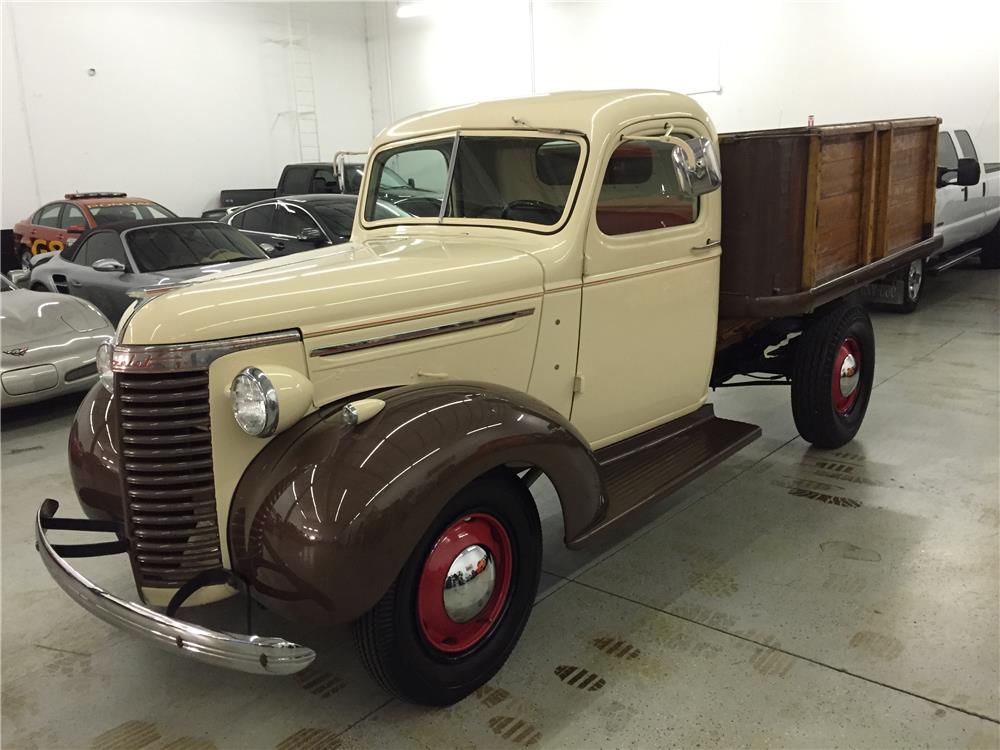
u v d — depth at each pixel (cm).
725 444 334
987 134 992
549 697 239
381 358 236
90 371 540
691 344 344
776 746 214
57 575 213
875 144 385
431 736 224
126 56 1338
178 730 233
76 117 1290
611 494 285
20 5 1207
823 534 336
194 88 1436
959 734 216
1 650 279
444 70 1589
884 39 1051
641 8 1275
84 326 550
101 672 265
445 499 206
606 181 288
